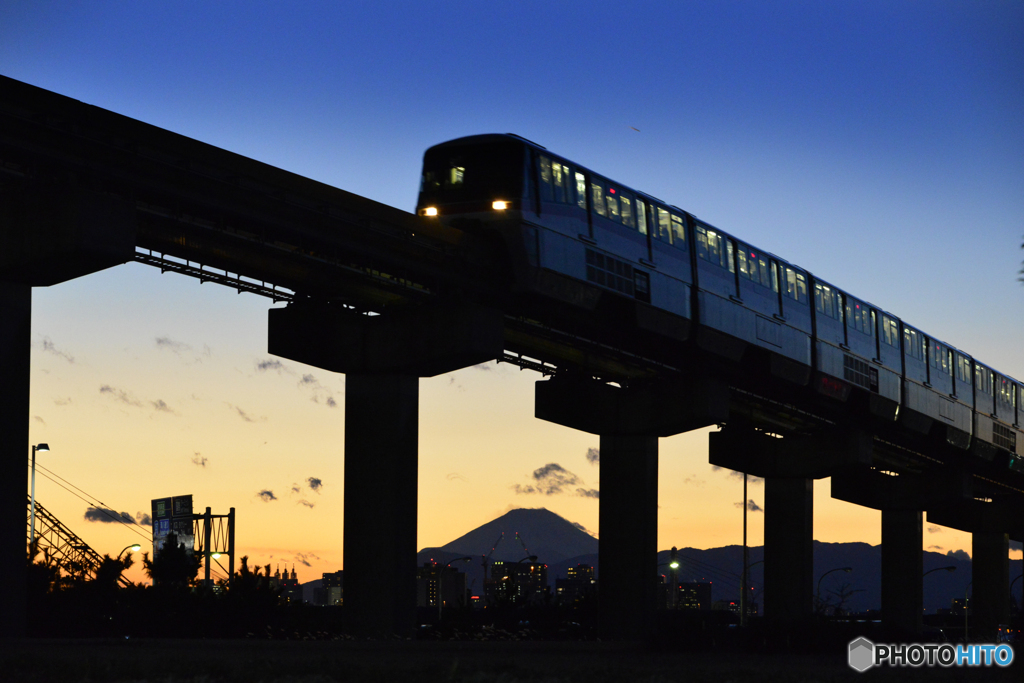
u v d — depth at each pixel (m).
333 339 51.25
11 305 36.75
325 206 41.69
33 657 25.98
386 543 50.09
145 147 36.72
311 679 23.97
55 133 34.44
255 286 47.41
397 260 44.47
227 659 29.38
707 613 76.00
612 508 65.19
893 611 103.06
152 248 42.75
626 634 63.66
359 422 50.91
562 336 54.84
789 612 81.44
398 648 40.62
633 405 65.25
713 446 84.94
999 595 124.19
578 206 49.94
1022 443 99.81
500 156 47.41
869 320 74.19
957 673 32.50
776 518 83.06
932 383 82.12
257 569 55.97
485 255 47.31
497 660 34.34
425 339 49.47
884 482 103.69
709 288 58.03
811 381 67.31
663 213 55.78
